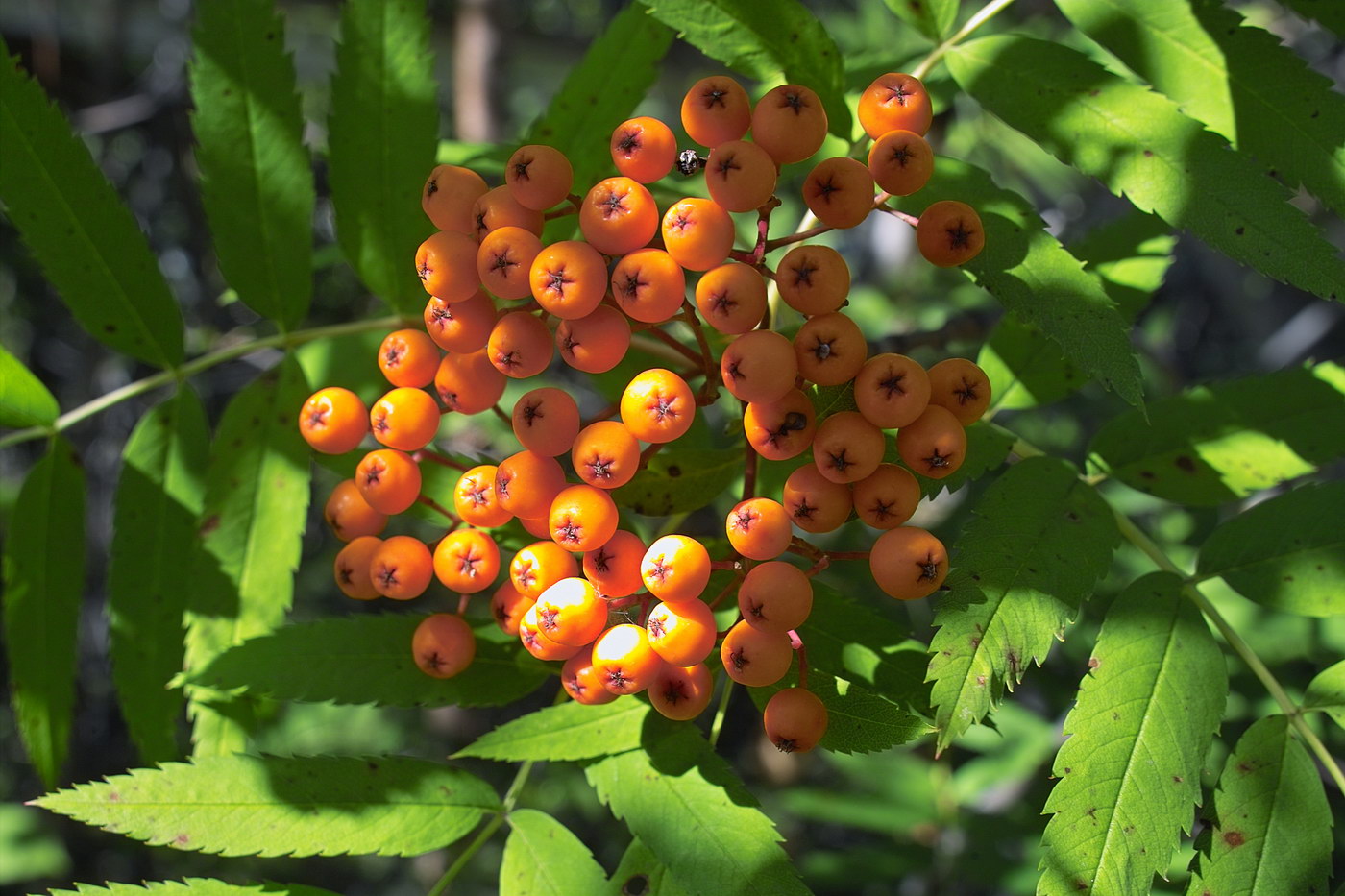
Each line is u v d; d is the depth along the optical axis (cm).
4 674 136
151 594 46
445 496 44
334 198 45
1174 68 43
